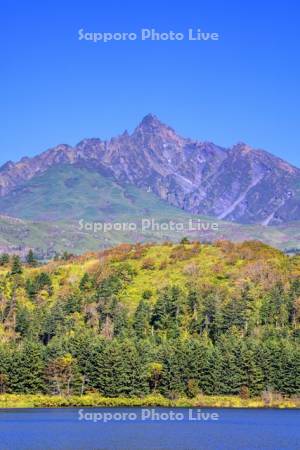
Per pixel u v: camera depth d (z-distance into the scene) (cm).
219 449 17600
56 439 18588
